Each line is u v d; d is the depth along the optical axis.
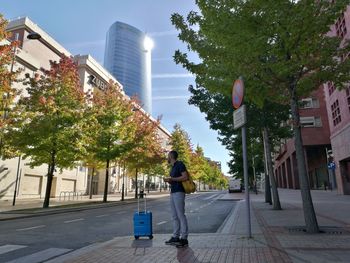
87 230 11.32
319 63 9.05
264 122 16.22
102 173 53.06
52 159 22.59
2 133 20.47
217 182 125.06
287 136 19.97
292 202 21.72
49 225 12.95
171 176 7.50
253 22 9.16
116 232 10.79
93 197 40.59
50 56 42.06
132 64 162.38
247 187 7.97
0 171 28.45
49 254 7.20
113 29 164.62
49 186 22.47
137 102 36.69
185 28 10.48
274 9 8.48
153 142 38.84
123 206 25.56
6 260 6.63
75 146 22.98
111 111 30.47
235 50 9.00
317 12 8.54
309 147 47.94
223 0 9.70
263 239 7.52
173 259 5.76
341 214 12.96
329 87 33.34
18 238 9.55
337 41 9.05
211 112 17.11
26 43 37.56
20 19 37.78
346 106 27.80
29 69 32.72
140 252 6.53
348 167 30.64
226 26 9.26
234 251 6.26
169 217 15.60
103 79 51.12
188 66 10.52
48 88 22.84
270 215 13.65
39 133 20.91
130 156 34.28
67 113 22.55
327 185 46.88
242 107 8.02
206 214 17.02
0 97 18.52
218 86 10.55
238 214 14.78
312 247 6.49
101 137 29.67
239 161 48.62
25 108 22.06
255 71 9.16
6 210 19.56
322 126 44.75
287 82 9.68
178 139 62.25
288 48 8.86
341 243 6.88
